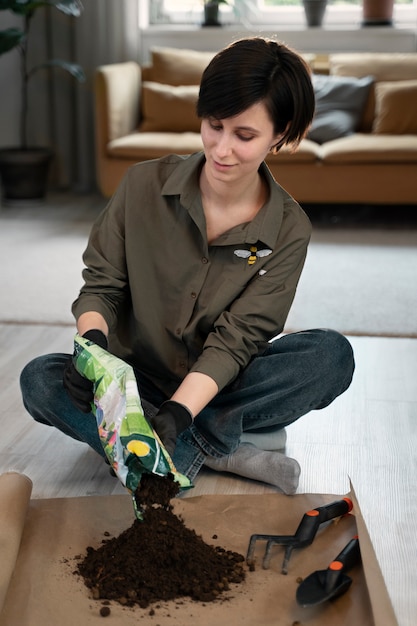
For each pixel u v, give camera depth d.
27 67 5.75
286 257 2.01
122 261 2.08
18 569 1.72
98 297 2.05
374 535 1.93
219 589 1.66
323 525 1.91
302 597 1.60
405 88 5.05
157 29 5.73
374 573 1.64
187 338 2.04
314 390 2.10
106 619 1.58
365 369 2.92
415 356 3.04
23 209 5.37
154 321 2.06
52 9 5.66
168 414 1.77
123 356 2.14
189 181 1.97
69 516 1.92
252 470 2.11
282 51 1.77
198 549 1.72
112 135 4.94
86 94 5.73
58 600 1.63
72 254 4.32
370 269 4.11
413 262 4.24
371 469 2.23
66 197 5.74
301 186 4.77
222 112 1.74
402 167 4.68
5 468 2.21
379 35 5.62
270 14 5.91
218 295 2.00
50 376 2.06
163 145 4.82
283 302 2.01
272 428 2.26
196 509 1.96
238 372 2.01
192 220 2.01
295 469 2.03
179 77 5.36
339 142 4.83
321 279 3.92
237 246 2.00
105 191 4.98
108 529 1.88
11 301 3.56
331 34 5.65
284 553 1.80
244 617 1.59
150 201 2.04
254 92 1.72
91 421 2.07
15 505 1.83
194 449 2.14
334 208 5.45
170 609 1.61
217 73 1.73
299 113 1.80
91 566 1.71
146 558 1.68
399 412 2.59
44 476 2.17
